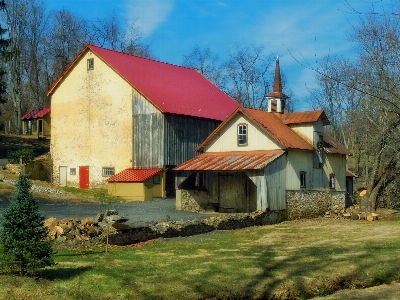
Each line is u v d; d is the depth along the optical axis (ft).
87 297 36.88
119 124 129.29
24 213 38.45
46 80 233.76
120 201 112.37
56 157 141.49
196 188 103.65
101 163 132.36
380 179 107.34
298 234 75.05
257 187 91.50
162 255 53.78
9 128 212.43
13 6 199.62
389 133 71.92
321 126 109.40
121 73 128.36
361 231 79.05
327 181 111.14
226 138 104.99
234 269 46.78
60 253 52.80
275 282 43.09
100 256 52.11
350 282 45.14
